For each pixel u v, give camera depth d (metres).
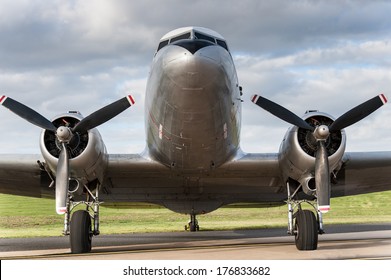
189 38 12.28
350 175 15.15
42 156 12.73
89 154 12.27
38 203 41.75
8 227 28.62
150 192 15.99
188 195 16.30
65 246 15.59
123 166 13.76
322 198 11.94
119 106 12.48
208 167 13.71
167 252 12.27
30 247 15.22
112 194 16.30
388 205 40.03
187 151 12.86
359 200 42.12
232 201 17.12
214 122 11.91
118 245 15.15
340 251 11.91
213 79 10.80
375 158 14.12
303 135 12.77
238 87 12.74
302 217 12.20
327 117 12.60
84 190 13.37
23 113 12.45
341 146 12.40
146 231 23.88
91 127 12.38
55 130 12.36
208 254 11.54
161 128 12.42
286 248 13.00
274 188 15.61
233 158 13.80
